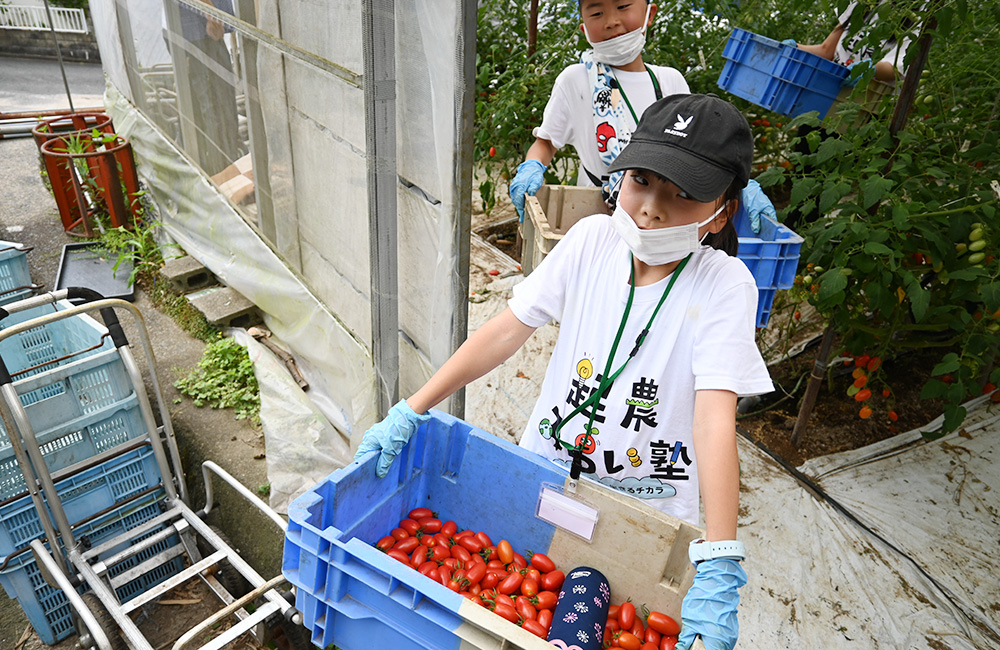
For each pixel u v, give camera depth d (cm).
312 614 155
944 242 282
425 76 232
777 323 429
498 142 505
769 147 496
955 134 332
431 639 139
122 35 573
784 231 258
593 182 314
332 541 143
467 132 221
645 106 286
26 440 245
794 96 346
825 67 338
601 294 156
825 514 309
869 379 341
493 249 507
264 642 270
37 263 538
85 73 1173
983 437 361
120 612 251
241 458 353
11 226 590
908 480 332
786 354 390
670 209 134
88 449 278
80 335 312
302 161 332
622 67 285
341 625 153
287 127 337
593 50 282
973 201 296
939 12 260
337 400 361
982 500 323
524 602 174
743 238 249
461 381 175
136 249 544
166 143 532
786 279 260
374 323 280
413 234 273
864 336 339
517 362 394
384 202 257
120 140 588
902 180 304
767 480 328
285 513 318
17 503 263
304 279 374
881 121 329
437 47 218
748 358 139
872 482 330
